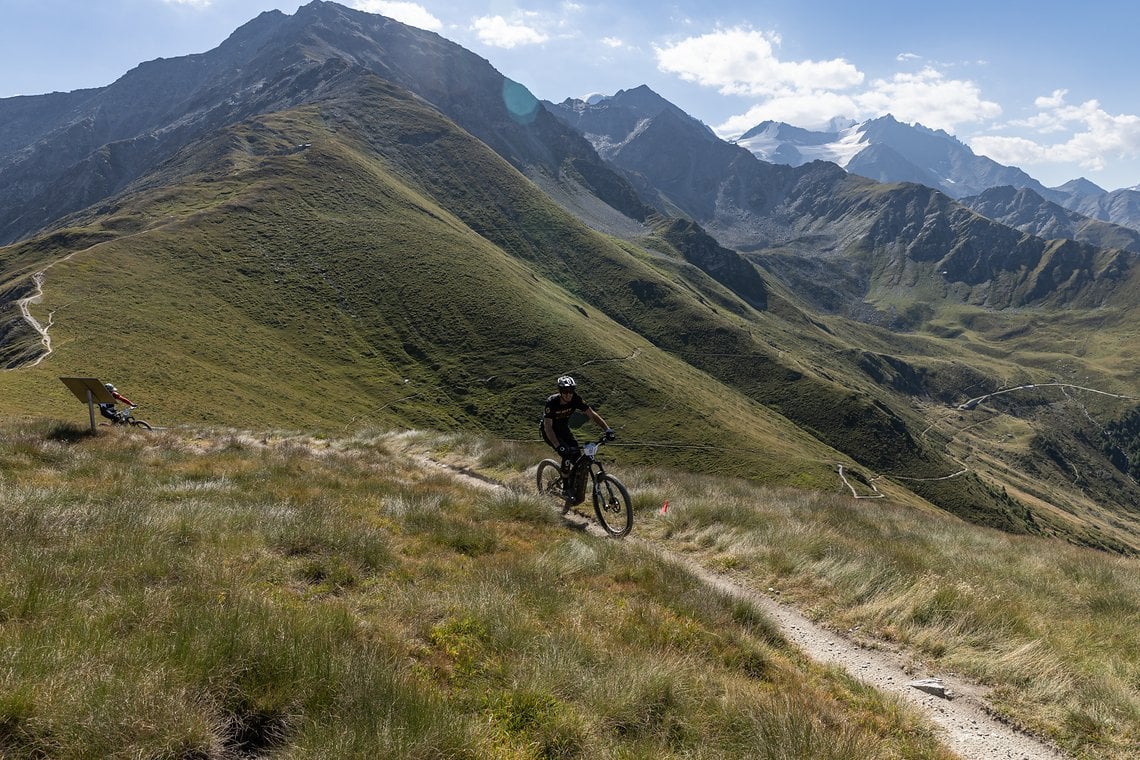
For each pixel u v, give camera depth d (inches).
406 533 385.4
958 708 275.6
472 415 5605.3
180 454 629.3
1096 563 510.6
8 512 319.9
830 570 410.3
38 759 147.3
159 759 152.8
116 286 5088.6
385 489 513.7
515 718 193.3
